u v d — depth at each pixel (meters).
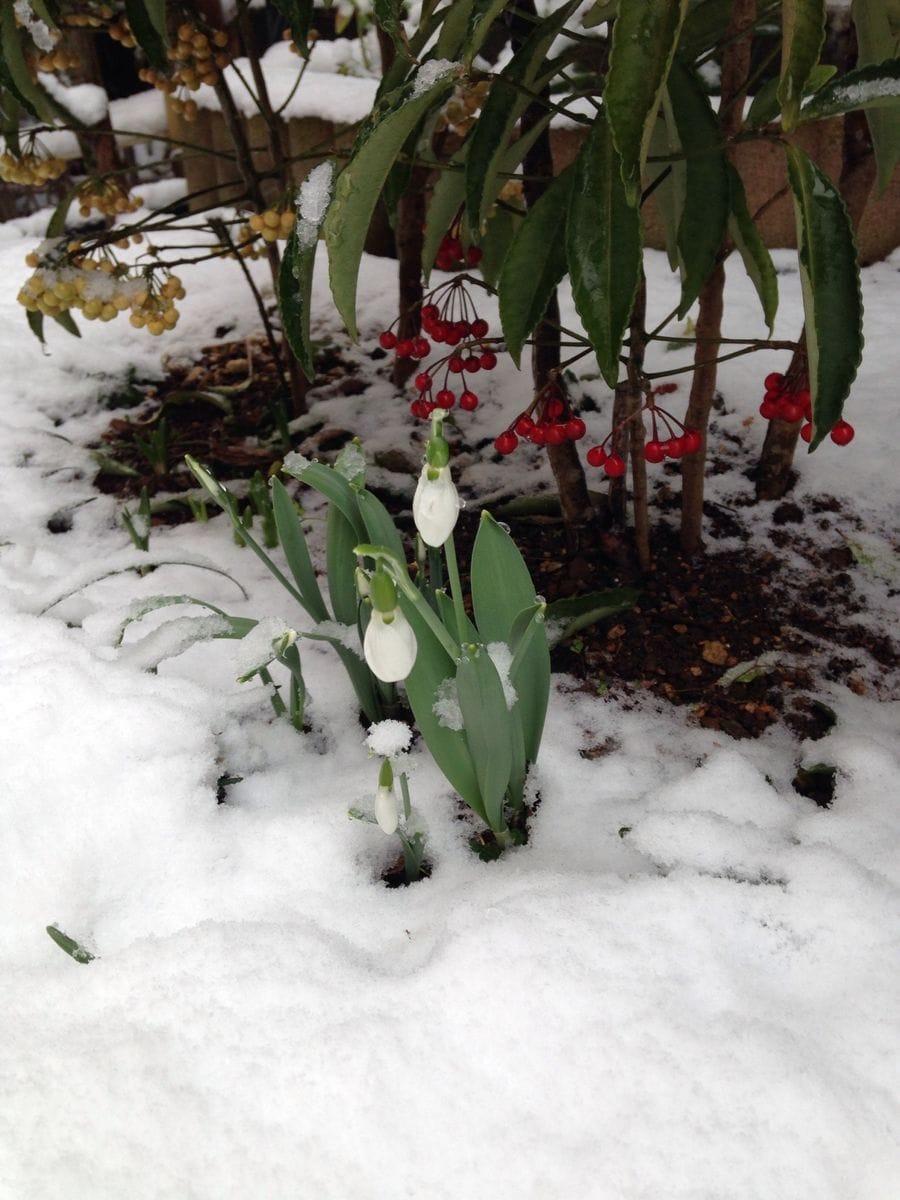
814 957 0.33
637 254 0.35
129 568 0.52
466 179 0.39
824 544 0.54
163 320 0.55
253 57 0.57
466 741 0.35
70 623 0.50
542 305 0.40
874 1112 0.29
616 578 0.52
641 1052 0.30
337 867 0.38
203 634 0.41
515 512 0.57
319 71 1.04
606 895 0.34
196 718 0.43
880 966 0.33
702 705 0.46
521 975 0.32
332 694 0.46
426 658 0.34
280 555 0.56
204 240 0.96
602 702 0.46
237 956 0.33
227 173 0.98
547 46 0.39
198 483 0.62
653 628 0.50
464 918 0.34
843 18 0.76
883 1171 0.28
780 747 0.44
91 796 0.40
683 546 0.53
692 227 0.38
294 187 0.52
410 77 0.35
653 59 0.29
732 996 0.32
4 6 0.49
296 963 0.33
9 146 0.56
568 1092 0.29
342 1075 0.30
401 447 0.63
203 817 0.39
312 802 0.41
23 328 0.79
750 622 0.50
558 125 0.81
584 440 0.62
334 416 0.67
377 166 0.35
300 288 0.40
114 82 1.02
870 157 0.52
